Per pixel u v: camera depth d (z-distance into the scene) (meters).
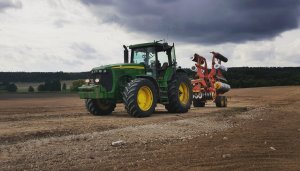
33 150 6.23
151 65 13.49
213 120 10.66
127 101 11.67
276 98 25.14
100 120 10.58
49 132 8.01
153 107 12.18
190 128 9.06
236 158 6.02
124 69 12.47
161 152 6.35
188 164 5.60
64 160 5.68
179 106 13.52
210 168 5.40
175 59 13.97
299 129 9.33
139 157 5.97
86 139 7.20
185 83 13.97
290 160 5.98
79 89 12.48
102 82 12.20
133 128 8.55
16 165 5.37
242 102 21.25
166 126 9.10
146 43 13.52
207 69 17.59
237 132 8.64
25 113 13.61
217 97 16.95
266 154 6.36
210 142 7.34
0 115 12.46
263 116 12.21
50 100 24.44
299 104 18.88
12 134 7.62
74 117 11.78
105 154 6.12
